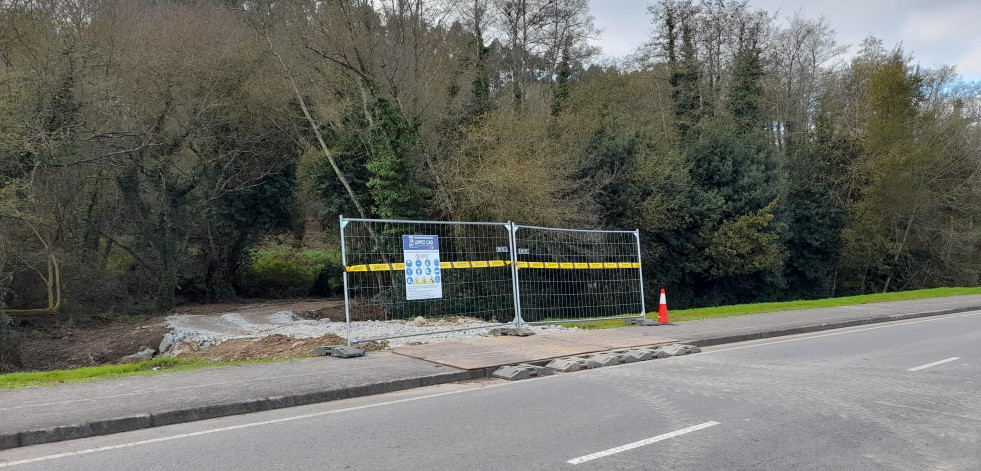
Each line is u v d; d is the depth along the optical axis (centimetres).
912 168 3591
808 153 3709
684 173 2956
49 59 1931
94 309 2362
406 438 618
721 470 524
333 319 2298
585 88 3422
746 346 1285
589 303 1742
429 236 1235
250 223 3095
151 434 647
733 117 3666
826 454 568
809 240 3591
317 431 648
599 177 2727
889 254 3862
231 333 1809
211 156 2817
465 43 2784
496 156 2239
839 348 1239
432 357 1059
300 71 2427
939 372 974
